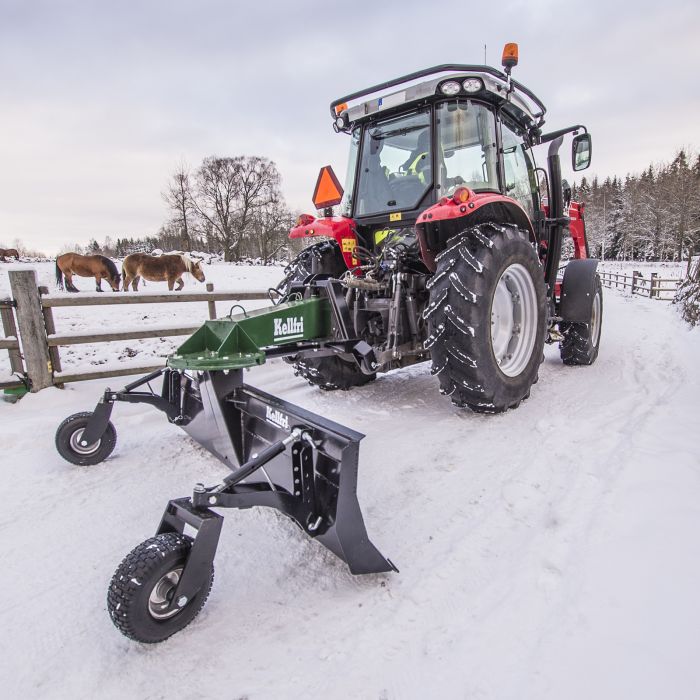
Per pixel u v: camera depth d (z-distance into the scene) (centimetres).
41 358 390
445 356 293
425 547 186
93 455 269
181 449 292
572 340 448
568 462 243
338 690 126
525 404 342
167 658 140
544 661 128
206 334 222
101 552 194
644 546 170
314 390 409
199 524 144
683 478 213
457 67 319
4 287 1084
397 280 308
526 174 408
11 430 310
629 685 118
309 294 299
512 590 157
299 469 171
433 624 146
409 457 264
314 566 180
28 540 202
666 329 727
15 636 151
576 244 562
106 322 812
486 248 286
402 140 364
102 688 131
